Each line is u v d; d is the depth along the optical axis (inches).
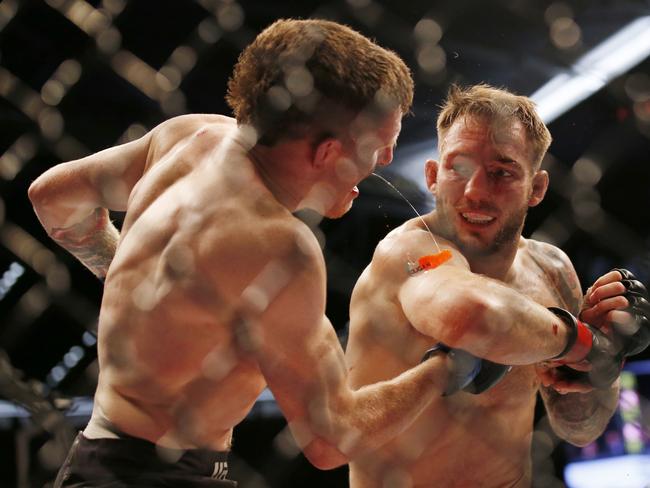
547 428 166.2
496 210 118.9
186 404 98.7
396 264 121.0
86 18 141.7
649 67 161.5
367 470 129.3
